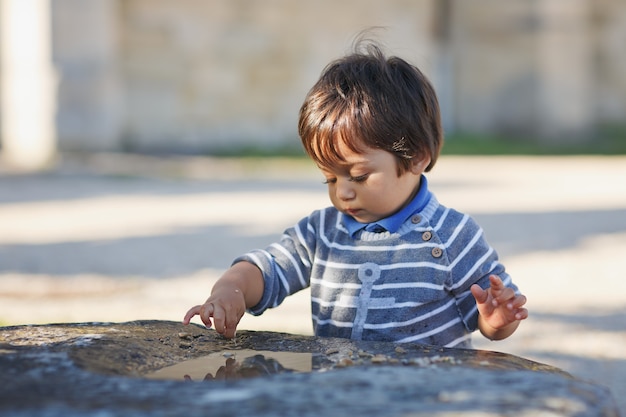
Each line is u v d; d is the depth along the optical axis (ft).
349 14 54.39
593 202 29.25
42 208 28.71
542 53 55.77
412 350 7.00
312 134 7.95
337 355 6.97
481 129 57.41
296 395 5.07
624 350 12.07
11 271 18.29
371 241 8.18
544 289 16.48
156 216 26.45
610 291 16.25
